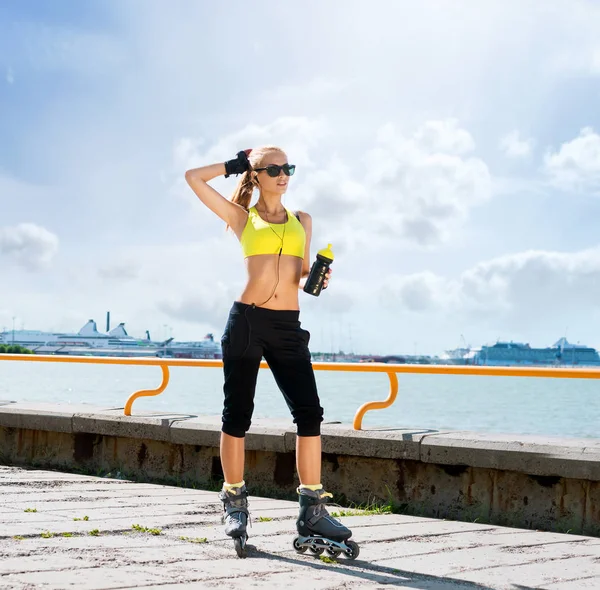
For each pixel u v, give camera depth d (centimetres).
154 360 654
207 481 630
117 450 680
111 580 304
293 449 574
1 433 745
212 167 389
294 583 312
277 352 377
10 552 350
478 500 519
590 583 335
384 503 553
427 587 319
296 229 384
